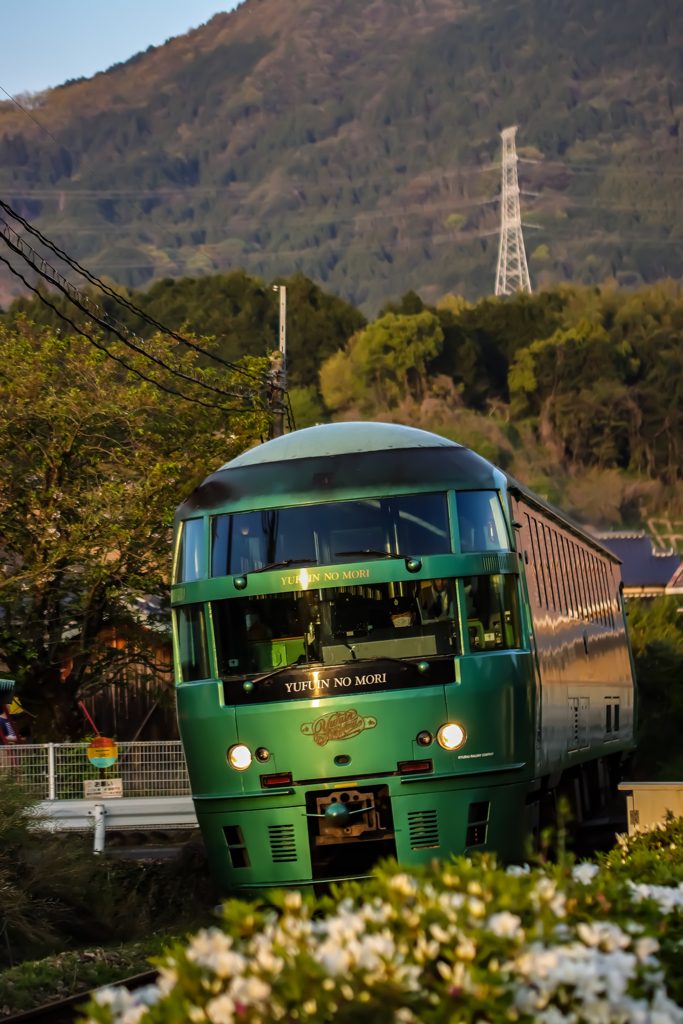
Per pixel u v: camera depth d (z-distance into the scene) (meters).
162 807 42.94
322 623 28.86
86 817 42.44
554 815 35.31
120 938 32.69
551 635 34.31
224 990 9.73
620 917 11.64
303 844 28.20
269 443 32.47
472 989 9.57
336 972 9.52
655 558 160.88
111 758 43.31
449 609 28.84
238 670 29.05
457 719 28.20
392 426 32.03
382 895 11.29
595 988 9.70
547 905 11.00
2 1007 23.22
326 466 30.38
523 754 29.11
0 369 55.12
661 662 82.69
